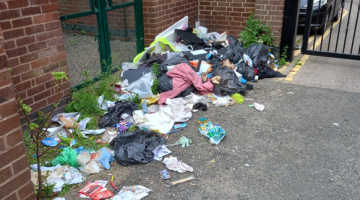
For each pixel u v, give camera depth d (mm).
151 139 3869
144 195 3057
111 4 5684
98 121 4469
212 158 3676
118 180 3309
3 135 2324
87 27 5344
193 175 3381
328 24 11047
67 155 3480
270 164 3562
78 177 3307
